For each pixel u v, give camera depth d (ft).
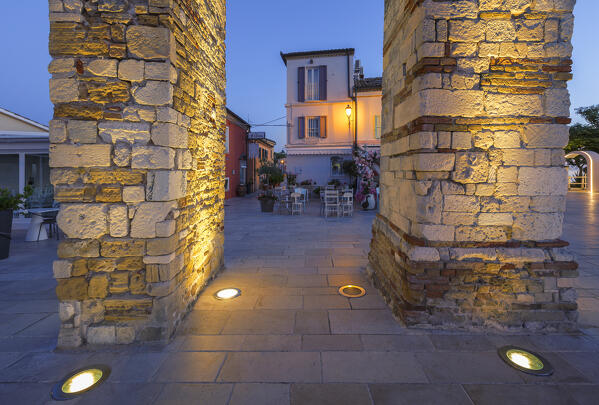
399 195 12.09
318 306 12.08
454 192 10.03
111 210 9.28
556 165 9.96
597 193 61.67
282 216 37.35
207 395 7.14
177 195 10.03
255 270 16.75
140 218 9.32
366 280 15.16
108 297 9.43
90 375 7.95
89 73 9.07
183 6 10.44
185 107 10.80
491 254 9.96
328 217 36.37
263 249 21.40
